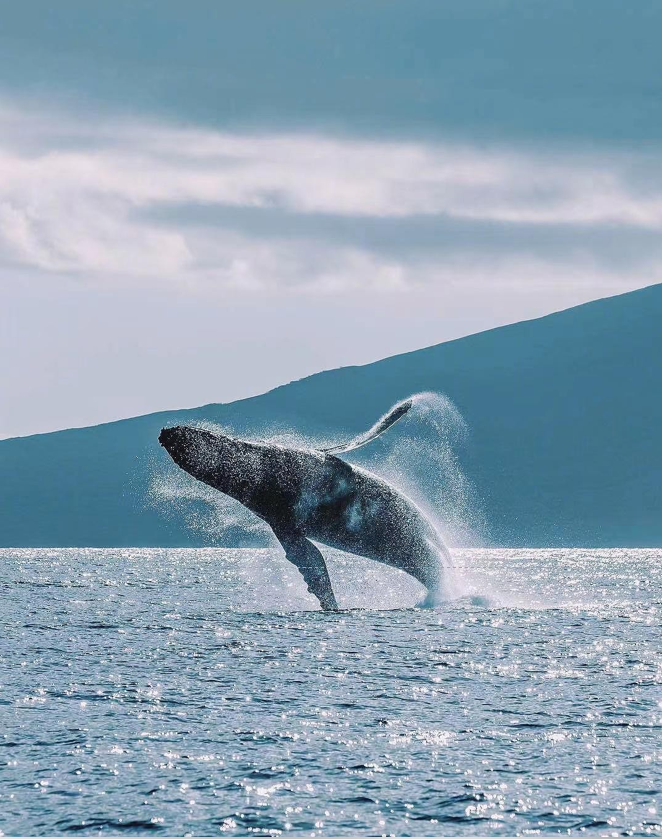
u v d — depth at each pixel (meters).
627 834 50.16
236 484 114.88
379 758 62.41
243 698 79.94
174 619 141.38
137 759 62.19
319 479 117.88
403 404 120.62
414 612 145.12
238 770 60.03
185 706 76.94
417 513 127.38
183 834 50.38
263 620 136.62
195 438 112.38
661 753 63.31
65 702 78.44
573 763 61.19
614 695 81.12
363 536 122.50
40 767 60.59
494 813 52.97
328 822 51.91
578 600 179.12
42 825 51.53
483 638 115.12
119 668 94.56
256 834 50.44
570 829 50.78
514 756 62.75
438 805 54.19
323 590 117.75
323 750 64.19
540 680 88.00
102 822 51.91
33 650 107.75
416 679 88.38
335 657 100.62
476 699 79.62
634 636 117.88
